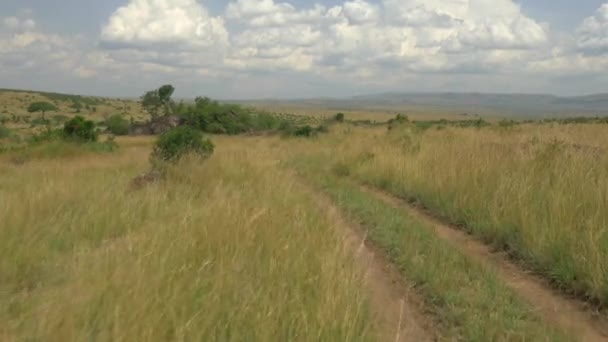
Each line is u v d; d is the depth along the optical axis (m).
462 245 6.83
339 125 37.75
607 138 12.83
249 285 4.50
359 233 7.43
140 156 21.97
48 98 169.25
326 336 3.67
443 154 11.43
